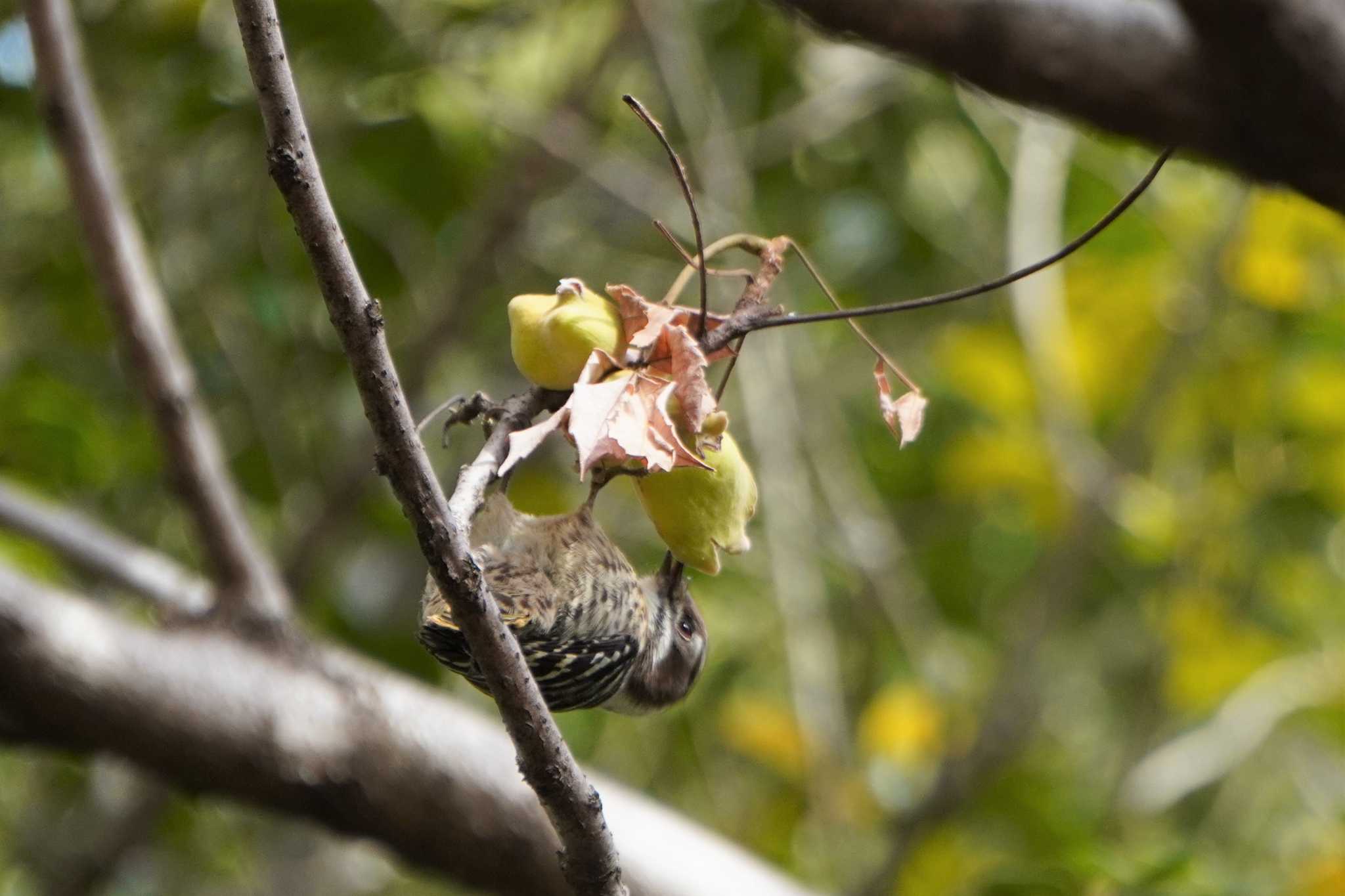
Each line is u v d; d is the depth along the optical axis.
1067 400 11.29
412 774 6.17
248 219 10.58
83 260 10.34
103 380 11.09
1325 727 11.87
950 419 12.32
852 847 10.88
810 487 11.63
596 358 3.55
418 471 2.99
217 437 10.89
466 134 10.41
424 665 10.64
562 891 6.19
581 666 4.58
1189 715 12.32
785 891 6.54
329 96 10.21
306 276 10.67
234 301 10.68
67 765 12.07
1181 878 7.23
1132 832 11.11
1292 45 3.62
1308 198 3.90
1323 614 12.23
